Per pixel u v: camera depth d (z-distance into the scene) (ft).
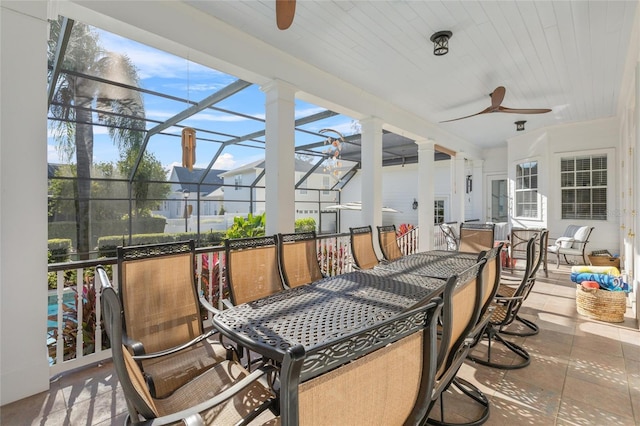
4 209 6.45
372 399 2.59
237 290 7.78
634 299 12.43
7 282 6.50
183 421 3.66
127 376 3.12
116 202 22.56
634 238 12.70
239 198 29.45
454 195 26.45
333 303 6.07
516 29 10.32
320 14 9.55
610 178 20.84
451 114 19.11
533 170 24.20
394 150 30.35
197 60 10.09
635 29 10.27
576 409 6.54
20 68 6.61
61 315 7.63
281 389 1.98
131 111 17.94
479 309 5.00
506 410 6.53
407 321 2.80
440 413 6.30
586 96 16.47
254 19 9.84
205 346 6.42
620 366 8.27
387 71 13.35
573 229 21.71
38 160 6.86
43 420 6.05
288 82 12.01
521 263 22.71
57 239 20.18
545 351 9.18
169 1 8.90
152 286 6.42
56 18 7.93
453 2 8.96
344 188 40.24
